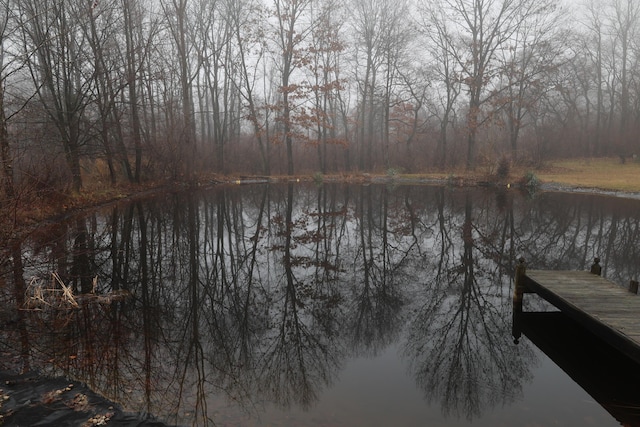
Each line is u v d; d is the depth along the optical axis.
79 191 16.53
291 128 34.97
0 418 3.78
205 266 10.09
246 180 31.41
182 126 26.84
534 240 12.73
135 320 6.62
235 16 31.95
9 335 5.76
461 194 23.36
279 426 3.89
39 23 15.46
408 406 4.36
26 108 16.03
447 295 8.26
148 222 14.80
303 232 14.09
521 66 34.06
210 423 3.88
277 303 7.81
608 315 5.27
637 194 20.67
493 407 4.39
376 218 16.56
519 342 6.13
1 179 10.32
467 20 30.94
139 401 4.23
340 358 5.60
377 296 8.23
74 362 5.06
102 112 17.38
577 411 4.35
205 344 5.93
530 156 32.00
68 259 9.91
